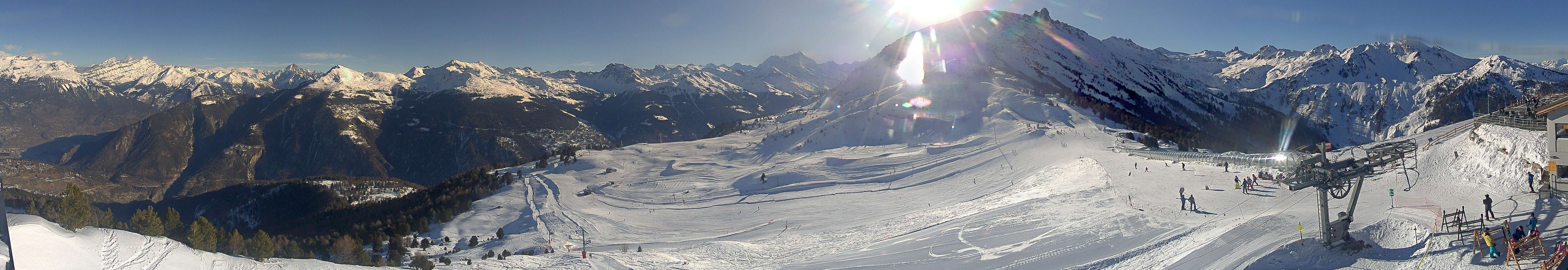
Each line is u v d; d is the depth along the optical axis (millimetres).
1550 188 35781
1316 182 31594
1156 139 109375
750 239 67938
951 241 47812
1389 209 37219
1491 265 27234
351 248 68688
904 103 162250
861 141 139625
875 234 59562
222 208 177250
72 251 39281
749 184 107875
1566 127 37344
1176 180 57750
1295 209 40281
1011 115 137500
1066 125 125375
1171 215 44938
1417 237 31828
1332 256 31188
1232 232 36406
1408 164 48062
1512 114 48219
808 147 140000
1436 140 54906
